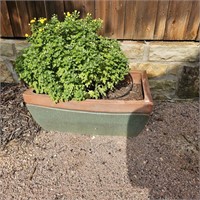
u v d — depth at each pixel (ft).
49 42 5.50
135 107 5.63
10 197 5.16
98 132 6.44
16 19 6.53
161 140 6.41
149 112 5.72
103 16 6.37
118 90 6.31
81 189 5.31
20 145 6.19
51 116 6.14
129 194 5.22
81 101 5.68
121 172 5.65
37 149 6.13
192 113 7.26
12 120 6.62
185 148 6.20
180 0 6.02
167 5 6.10
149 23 6.41
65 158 5.94
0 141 6.21
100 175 5.58
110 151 6.12
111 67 5.56
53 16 6.10
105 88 5.82
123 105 5.61
